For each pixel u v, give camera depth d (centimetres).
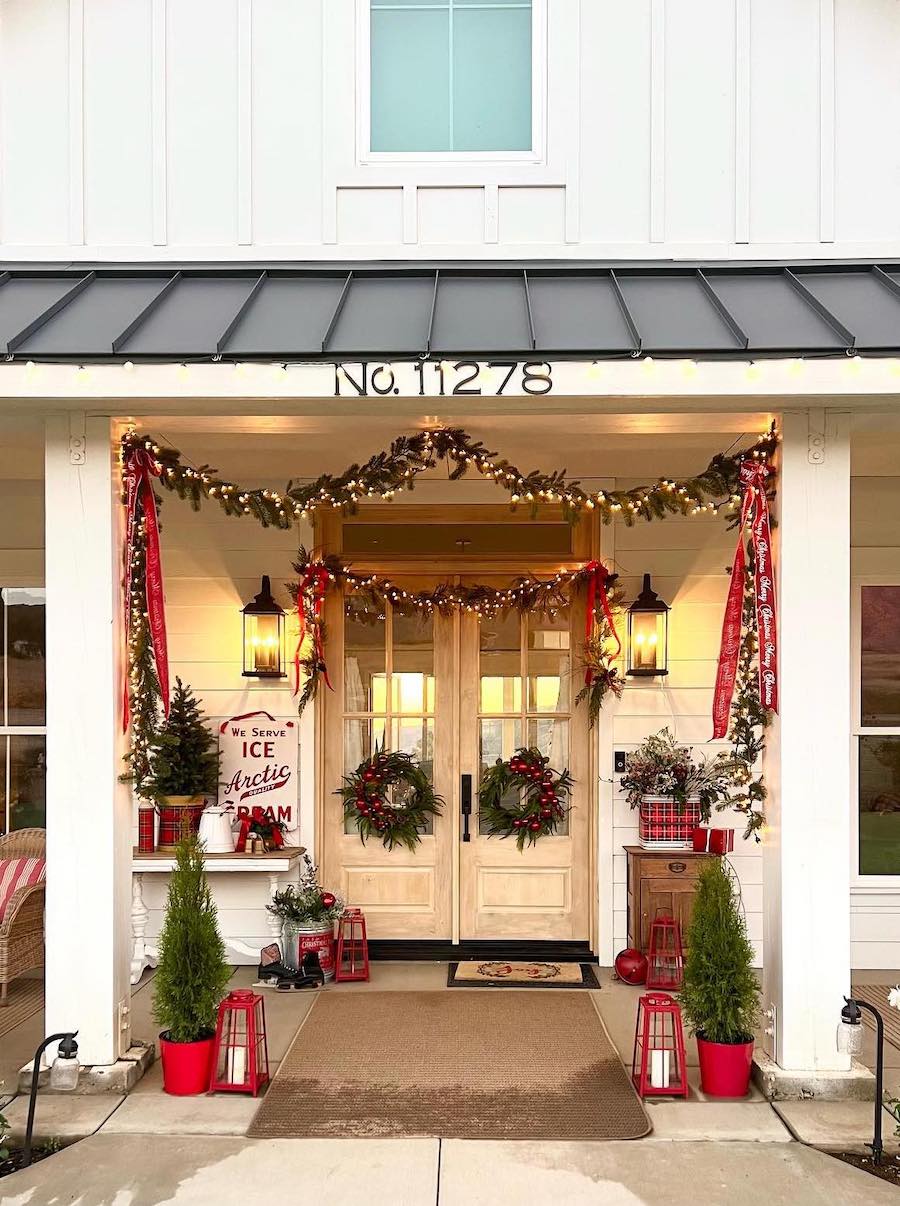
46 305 481
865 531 709
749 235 546
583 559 723
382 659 734
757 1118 443
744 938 473
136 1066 478
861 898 702
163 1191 382
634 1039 541
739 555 491
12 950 603
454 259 550
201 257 550
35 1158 409
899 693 712
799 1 549
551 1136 427
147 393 430
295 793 707
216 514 718
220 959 479
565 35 557
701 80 552
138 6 556
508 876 720
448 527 730
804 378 425
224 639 715
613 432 502
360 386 427
